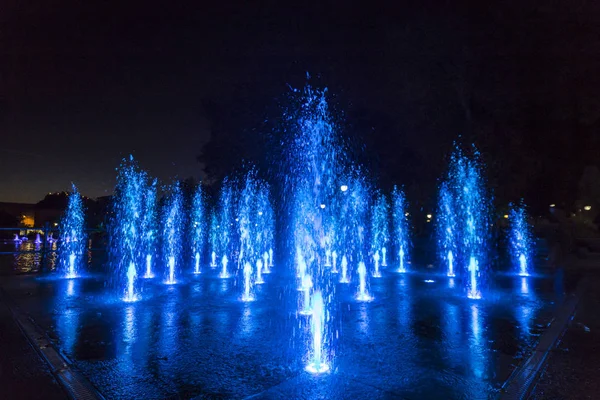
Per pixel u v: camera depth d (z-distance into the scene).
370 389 3.31
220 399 3.12
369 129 20.39
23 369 3.75
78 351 4.27
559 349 4.38
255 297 7.60
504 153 18.23
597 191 20.66
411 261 15.45
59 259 15.66
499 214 19.66
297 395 3.19
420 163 20.83
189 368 3.77
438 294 8.03
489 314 6.14
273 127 21.47
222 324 5.46
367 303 7.09
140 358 4.05
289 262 15.25
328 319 5.79
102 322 5.56
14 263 14.12
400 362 3.95
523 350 4.34
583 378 3.57
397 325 5.44
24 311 6.30
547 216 20.94
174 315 6.03
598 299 7.39
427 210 22.34
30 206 52.28
